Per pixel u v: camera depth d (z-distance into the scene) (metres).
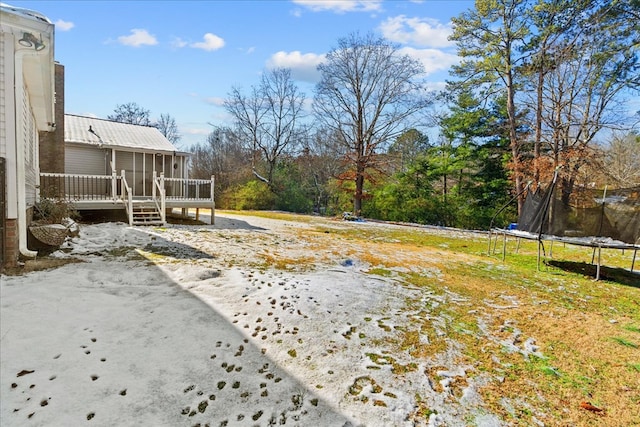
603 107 18.56
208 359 3.25
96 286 4.71
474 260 9.06
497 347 3.90
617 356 3.84
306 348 3.56
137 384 2.85
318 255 8.03
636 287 7.16
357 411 2.70
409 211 22.73
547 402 2.93
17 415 2.43
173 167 14.71
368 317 4.41
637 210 7.63
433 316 4.66
